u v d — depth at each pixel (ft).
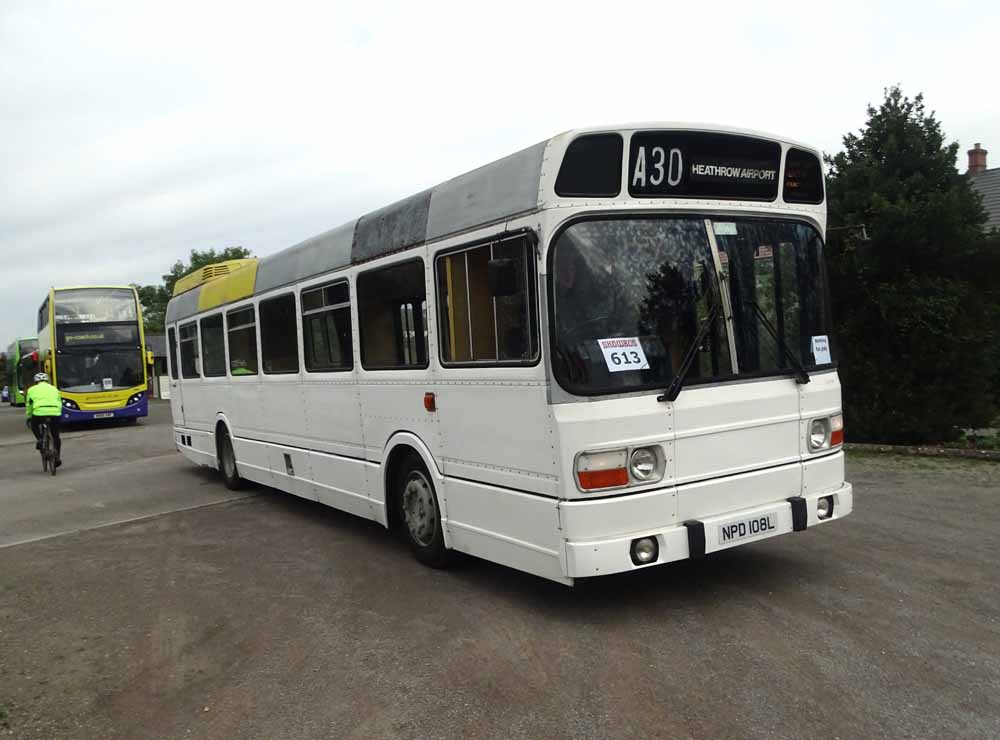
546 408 15.47
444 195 18.89
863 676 13.05
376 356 22.36
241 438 34.06
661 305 16.05
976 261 34.37
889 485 27.68
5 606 20.36
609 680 13.51
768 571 18.86
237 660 15.80
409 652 15.48
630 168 15.90
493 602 18.03
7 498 40.42
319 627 17.34
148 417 102.63
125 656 16.43
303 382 27.22
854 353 34.99
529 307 15.90
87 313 86.28
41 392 49.65
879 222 33.32
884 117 36.06
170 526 29.68
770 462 17.10
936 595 16.75
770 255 17.58
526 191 15.89
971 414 33.78
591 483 15.07
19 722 13.61
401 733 12.26
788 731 11.42
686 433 15.90
